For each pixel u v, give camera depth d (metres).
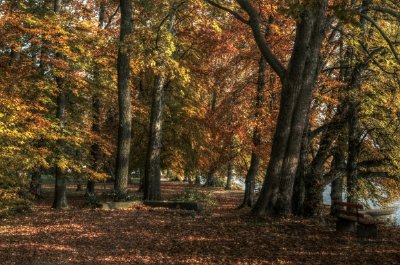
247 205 21.94
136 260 8.99
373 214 21.02
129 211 15.49
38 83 17.98
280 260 8.56
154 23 20.97
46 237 11.36
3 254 9.64
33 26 17.84
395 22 16.91
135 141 28.06
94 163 23.91
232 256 8.97
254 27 13.26
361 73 17.22
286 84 12.87
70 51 18.05
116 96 22.02
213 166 28.02
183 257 9.07
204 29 22.25
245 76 23.59
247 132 20.50
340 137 17.91
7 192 14.82
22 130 16.47
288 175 12.86
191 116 25.28
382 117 17.84
